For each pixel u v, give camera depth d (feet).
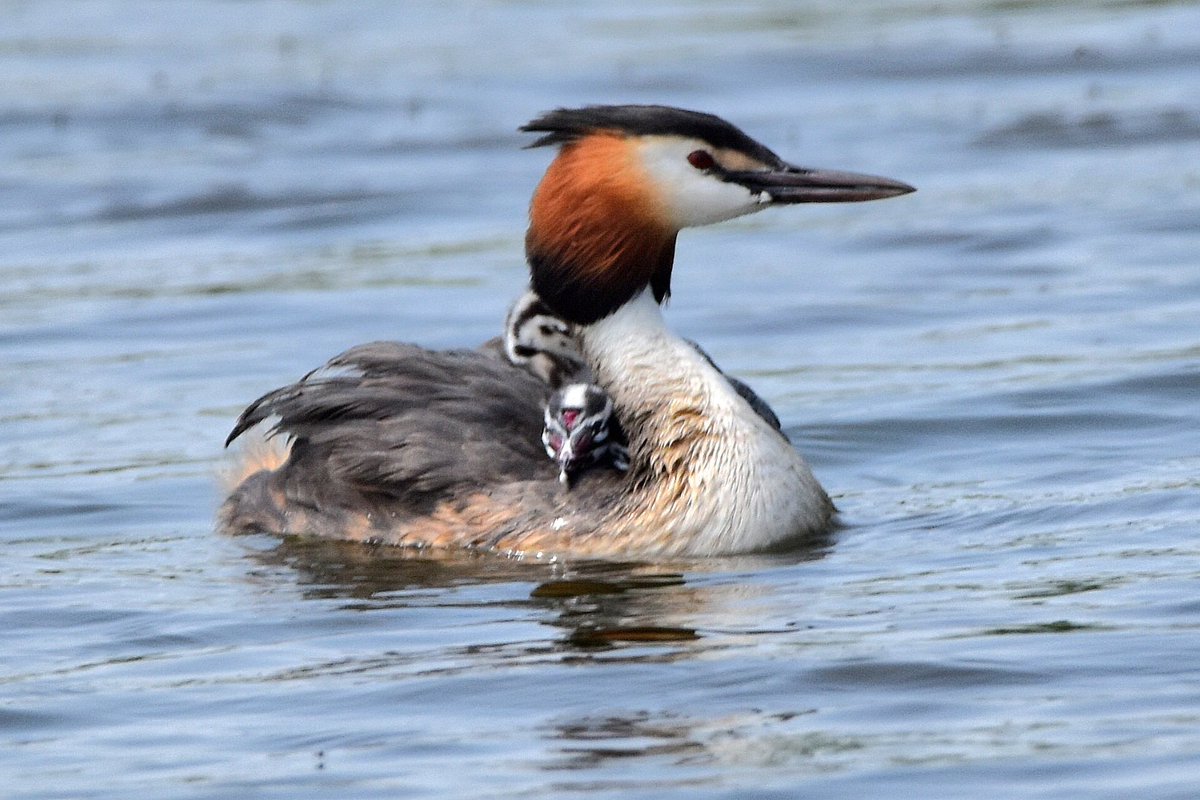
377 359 46.60
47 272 73.41
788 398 56.39
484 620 37.50
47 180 86.07
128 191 84.28
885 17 112.06
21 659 36.06
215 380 59.62
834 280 70.85
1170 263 69.62
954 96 95.66
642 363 43.78
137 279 72.13
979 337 62.13
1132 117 90.63
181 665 35.40
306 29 112.37
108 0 121.08
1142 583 37.81
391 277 71.72
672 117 43.65
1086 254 71.56
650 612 37.60
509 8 118.01
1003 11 112.88
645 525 42.42
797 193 43.83
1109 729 30.22
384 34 110.83
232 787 29.35
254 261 74.54
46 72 102.12
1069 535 42.22
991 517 44.32
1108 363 57.67
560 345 47.70
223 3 119.96
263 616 38.34
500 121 92.99
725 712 31.68
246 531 45.88
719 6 116.67
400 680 33.86
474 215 80.59
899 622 36.06
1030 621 35.70
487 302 67.97
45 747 31.42
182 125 93.61
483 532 43.42
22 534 45.88
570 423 42.93
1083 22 108.68
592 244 44.11
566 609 38.06
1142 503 44.39
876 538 43.24
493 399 45.60
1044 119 90.84
